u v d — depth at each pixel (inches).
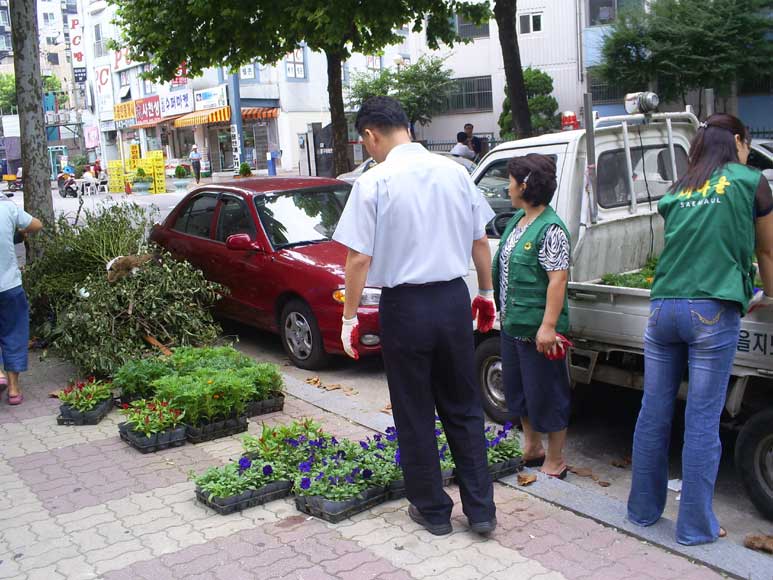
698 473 142.7
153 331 273.9
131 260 275.3
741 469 166.9
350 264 140.4
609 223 213.5
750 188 137.6
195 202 349.7
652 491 152.0
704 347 140.2
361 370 292.7
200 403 209.6
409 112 1254.9
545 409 181.2
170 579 138.4
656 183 233.0
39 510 168.6
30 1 348.5
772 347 158.9
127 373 236.1
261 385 231.6
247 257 309.6
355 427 219.1
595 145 214.7
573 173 209.0
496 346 221.8
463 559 142.5
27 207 357.4
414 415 147.1
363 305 274.8
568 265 172.7
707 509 144.7
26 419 232.2
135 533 156.4
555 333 172.7
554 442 184.7
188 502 170.4
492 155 241.0
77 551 149.9
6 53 3284.9
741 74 896.3
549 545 147.6
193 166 1437.0
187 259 340.8
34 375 278.2
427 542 149.3
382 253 141.3
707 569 138.6
